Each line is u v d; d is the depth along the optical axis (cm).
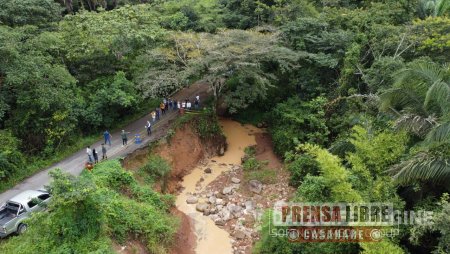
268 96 3634
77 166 2639
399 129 1494
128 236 1858
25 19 3141
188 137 3086
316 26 3297
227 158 3219
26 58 2548
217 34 3319
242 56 2912
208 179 2922
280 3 3672
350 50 2889
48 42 2866
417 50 2748
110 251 1642
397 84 1497
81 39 3102
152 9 3906
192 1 4231
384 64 2483
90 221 1683
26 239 1753
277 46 3144
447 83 1427
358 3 4097
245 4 3859
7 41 2480
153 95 2988
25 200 2061
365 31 3164
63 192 1596
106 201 1875
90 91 3116
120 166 2328
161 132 3062
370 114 2373
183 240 2223
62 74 2720
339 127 2806
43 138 2736
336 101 2880
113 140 2995
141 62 3297
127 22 3244
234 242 2269
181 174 2903
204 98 3750
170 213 2370
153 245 1927
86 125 3045
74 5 4272
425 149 1334
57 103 2745
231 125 3659
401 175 1322
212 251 2194
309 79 3284
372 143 1639
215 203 2631
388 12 3344
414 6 3488
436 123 1366
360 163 1598
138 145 2873
